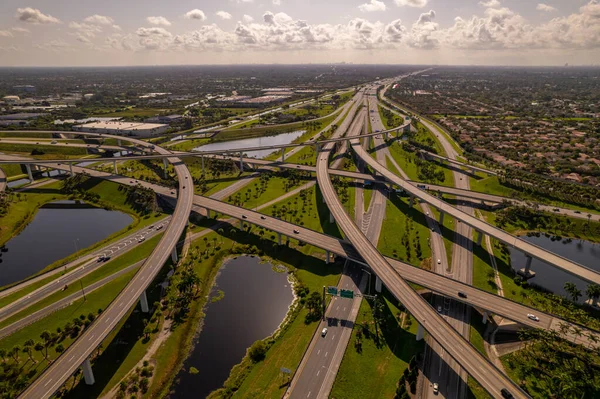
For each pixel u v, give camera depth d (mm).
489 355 146750
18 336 153500
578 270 179750
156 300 178875
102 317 148625
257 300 179375
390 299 175125
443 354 145125
